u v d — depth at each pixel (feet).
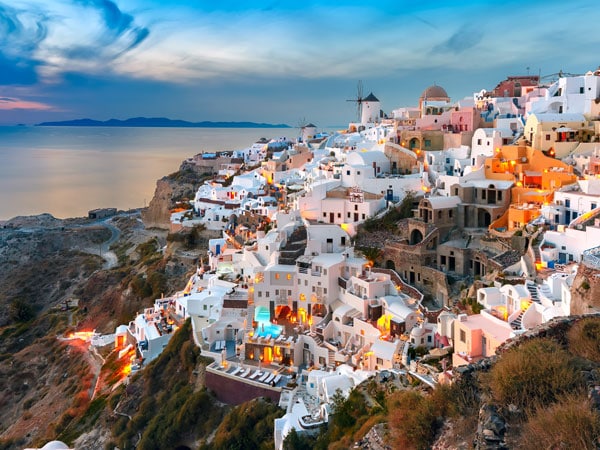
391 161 373.81
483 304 204.74
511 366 83.92
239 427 211.20
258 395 225.35
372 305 245.86
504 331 171.32
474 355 174.29
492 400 82.23
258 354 249.96
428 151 374.43
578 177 281.33
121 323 431.02
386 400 134.51
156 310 359.05
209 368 244.42
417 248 274.77
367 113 606.55
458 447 82.79
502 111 416.05
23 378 391.04
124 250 633.61
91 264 598.34
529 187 289.33
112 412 273.33
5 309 531.91
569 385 79.46
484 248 263.70
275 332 264.93
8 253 654.53
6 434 326.03
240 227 429.79
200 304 294.25
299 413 185.47
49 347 421.59
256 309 280.31
